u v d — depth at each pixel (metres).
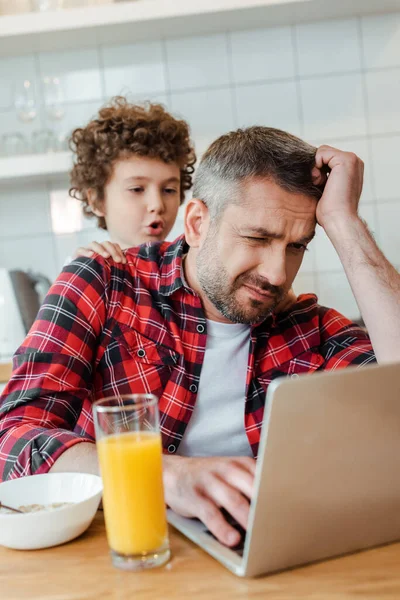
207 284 1.14
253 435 1.22
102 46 2.70
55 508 0.79
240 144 1.09
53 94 2.62
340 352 1.29
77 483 0.87
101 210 2.15
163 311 1.25
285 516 0.65
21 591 0.67
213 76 2.71
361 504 0.69
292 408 0.62
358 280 1.19
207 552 0.73
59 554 0.76
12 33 2.47
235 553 0.69
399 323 1.15
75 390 1.15
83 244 2.75
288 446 0.63
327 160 1.18
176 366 1.22
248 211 1.06
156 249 1.35
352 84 2.68
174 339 1.23
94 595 0.65
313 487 0.65
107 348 1.23
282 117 2.71
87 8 2.45
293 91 2.70
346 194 1.18
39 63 2.71
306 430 0.63
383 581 0.64
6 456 0.98
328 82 2.69
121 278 1.28
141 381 1.22
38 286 2.44
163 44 2.70
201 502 0.76
